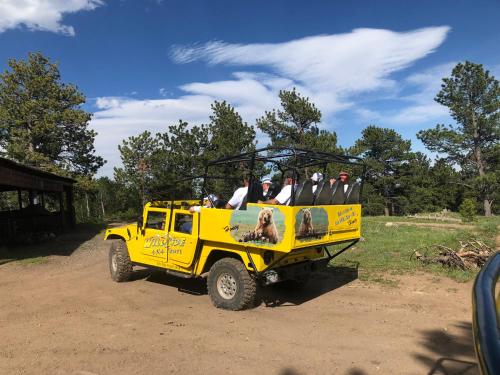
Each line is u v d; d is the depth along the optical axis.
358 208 7.92
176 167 27.23
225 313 6.77
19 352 5.16
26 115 27.03
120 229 9.16
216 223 7.12
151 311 6.92
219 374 4.52
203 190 7.67
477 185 39.91
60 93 28.16
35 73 28.03
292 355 5.02
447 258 9.17
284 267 7.07
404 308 6.80
